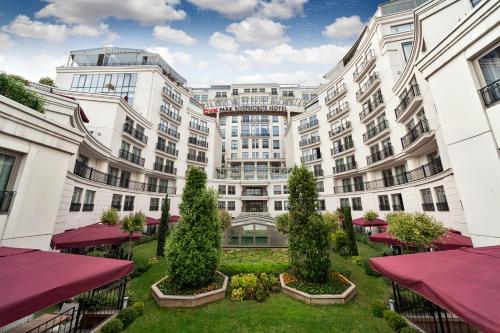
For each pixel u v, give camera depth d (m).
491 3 5.91
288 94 50.56
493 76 6.22
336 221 15.94
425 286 3.37
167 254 8.12
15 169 6.05
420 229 7.94
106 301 6.65
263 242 16.77
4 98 5.46
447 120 7.45
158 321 6.27
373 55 20.56
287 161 39.44
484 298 2.71
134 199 21.84
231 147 46.75
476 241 6.51
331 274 9.02
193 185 8.85
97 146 15.70
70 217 13.10
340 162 27.06
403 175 17.44
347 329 5.81
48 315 5.85
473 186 6.60
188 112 32.34
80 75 25.98
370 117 21.52
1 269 3.44
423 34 9.95
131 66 26.19
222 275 9.42
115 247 11.92
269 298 7.80
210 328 5.94
